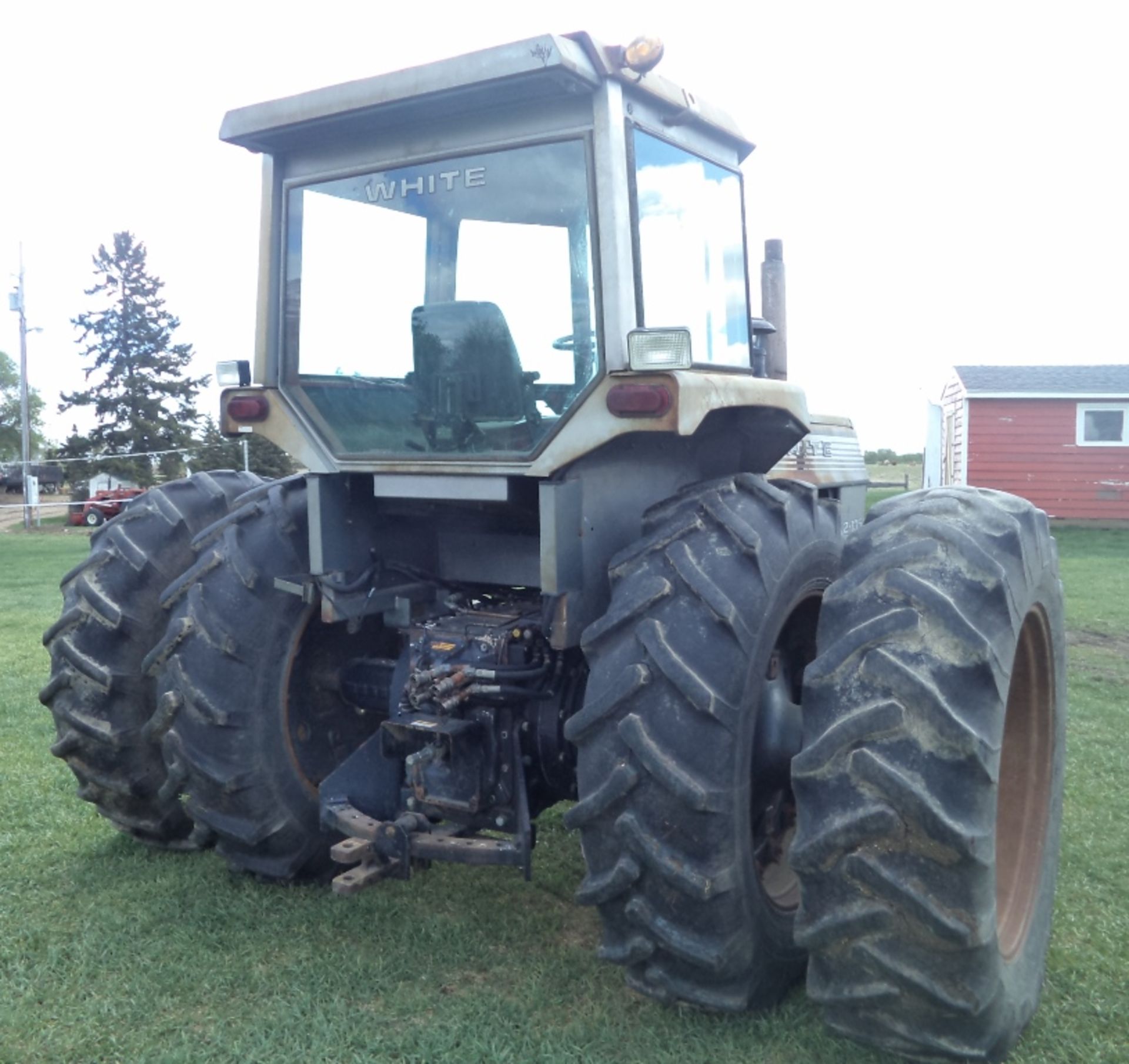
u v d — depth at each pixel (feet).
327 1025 10.09
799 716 10.35
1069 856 14.26
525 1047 9.71
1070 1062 9.65
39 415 204.64
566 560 10.19
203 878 13.51
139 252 144.25
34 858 14.20
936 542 8.93
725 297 12.50
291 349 11.98
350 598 11.64
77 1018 10.25
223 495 13.96
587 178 10.05
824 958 8.77
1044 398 77.10
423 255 11.11
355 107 10.52
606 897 9.34
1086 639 31.63
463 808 11.08
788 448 12.47
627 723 9.09
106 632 13.16
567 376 10.43
